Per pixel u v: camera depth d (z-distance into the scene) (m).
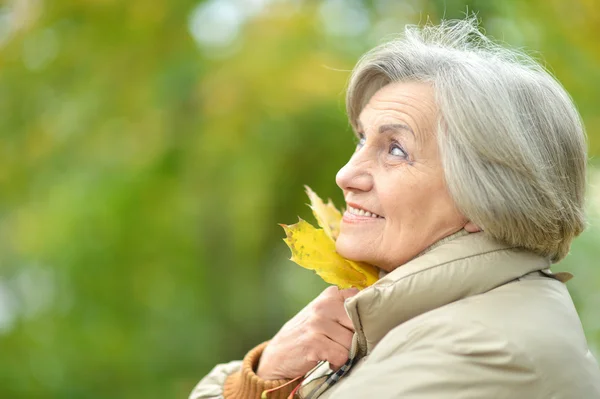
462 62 1.72
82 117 5.18
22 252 5.66
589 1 3.87
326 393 1.80
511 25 3.99
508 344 1.47
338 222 2.03
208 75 4.90
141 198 5.41
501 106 1.64
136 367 5.80
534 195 1.64
